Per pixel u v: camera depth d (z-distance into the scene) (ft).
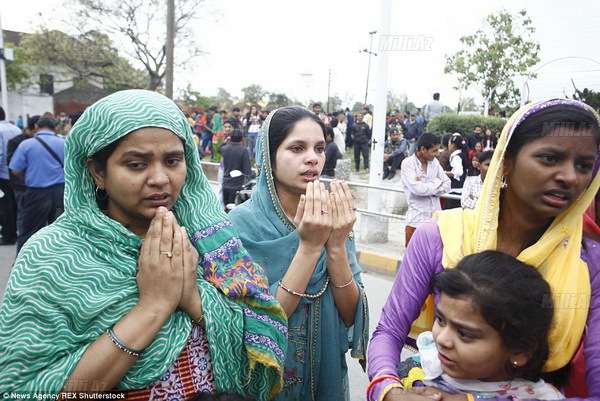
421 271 4.66
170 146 4.06
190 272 4.21
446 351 3.84
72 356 3.80
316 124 6.04
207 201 4.79
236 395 4.13
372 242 23.25
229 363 4.49
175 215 4.69
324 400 6.08
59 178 17.60
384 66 21.71
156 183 4.00
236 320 4.53
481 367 3.75
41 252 3.94
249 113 63.82
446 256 4.49
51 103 108.17
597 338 3.90
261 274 5.01
